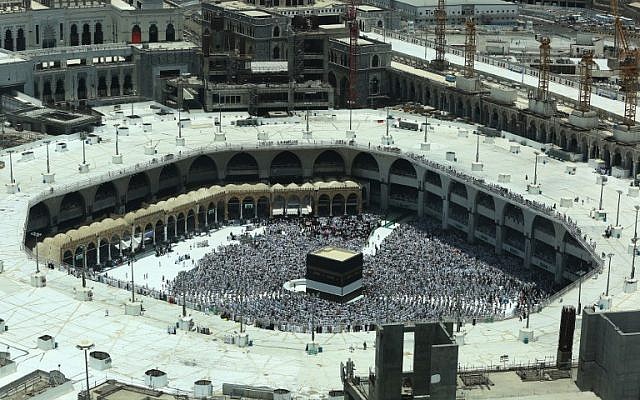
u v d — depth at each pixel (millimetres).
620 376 157625
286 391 196625
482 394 162750
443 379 155875
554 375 168750
